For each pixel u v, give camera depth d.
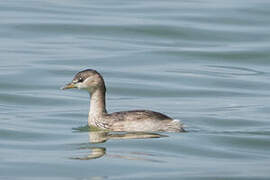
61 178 17.02
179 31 33.50
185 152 19.11
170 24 34.25
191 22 34.75
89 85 20.89
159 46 31.77
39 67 28.34
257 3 37.72
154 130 20.44
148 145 19.50
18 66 28.41
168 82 27.19
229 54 30.81
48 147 19.48
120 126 20.59
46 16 35.34
